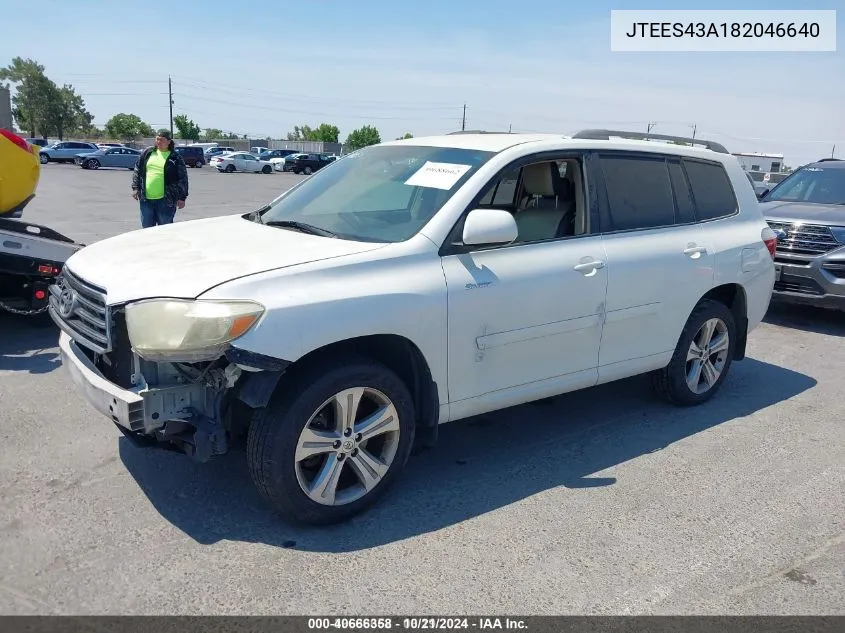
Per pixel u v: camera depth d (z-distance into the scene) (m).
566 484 4.14
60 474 3.96
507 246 4.09
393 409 3.66
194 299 3.13
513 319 4.01
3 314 7.18
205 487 3.89
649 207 4.90
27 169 6.57
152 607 2.91
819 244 8.02
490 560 3.35
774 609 3.08
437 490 4.00
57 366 5.76
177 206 9.62
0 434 4.43
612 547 3.51
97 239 12.66
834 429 5.17
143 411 3.18
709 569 3.36
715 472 4.39
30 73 95.81
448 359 3.79
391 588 3.10
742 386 6.07
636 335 4.75
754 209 5.73
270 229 4.14
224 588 3.05
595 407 5.39
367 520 3.65
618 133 5.28
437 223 3.81
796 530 3.74
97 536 3.39
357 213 4.16
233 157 48.47
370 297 3.44
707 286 5.12
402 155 4.58
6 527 3.42
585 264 4.35
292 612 2.92
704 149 5.47
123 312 3.28
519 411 5.25
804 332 8.14
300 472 3.42
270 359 3.15
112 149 43.53
